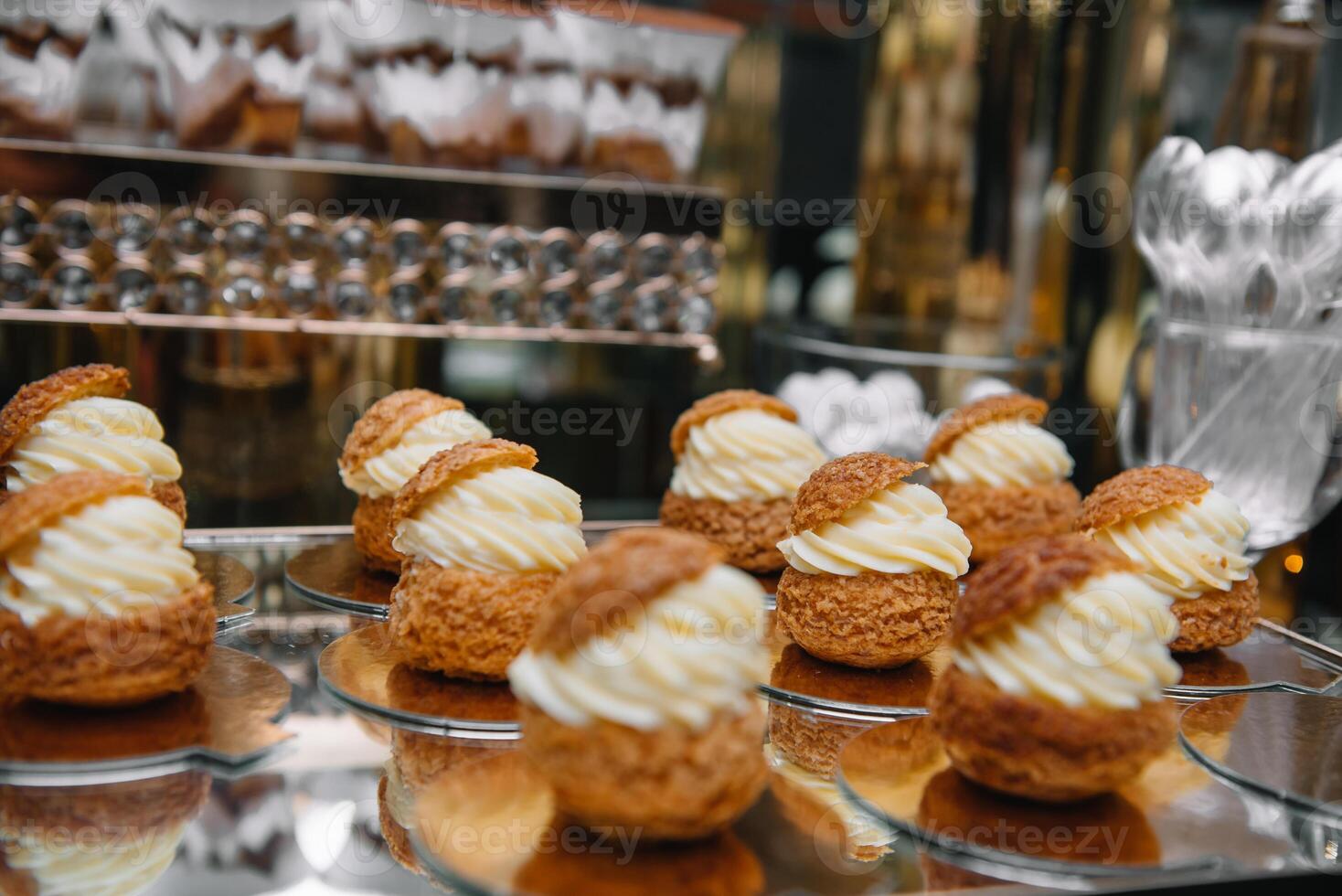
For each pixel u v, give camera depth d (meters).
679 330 2.36
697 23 2.21
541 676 1.11
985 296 2.72
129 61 1.97
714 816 1.09
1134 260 2.78
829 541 1.59
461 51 2.07
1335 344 1.92
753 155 2.57
